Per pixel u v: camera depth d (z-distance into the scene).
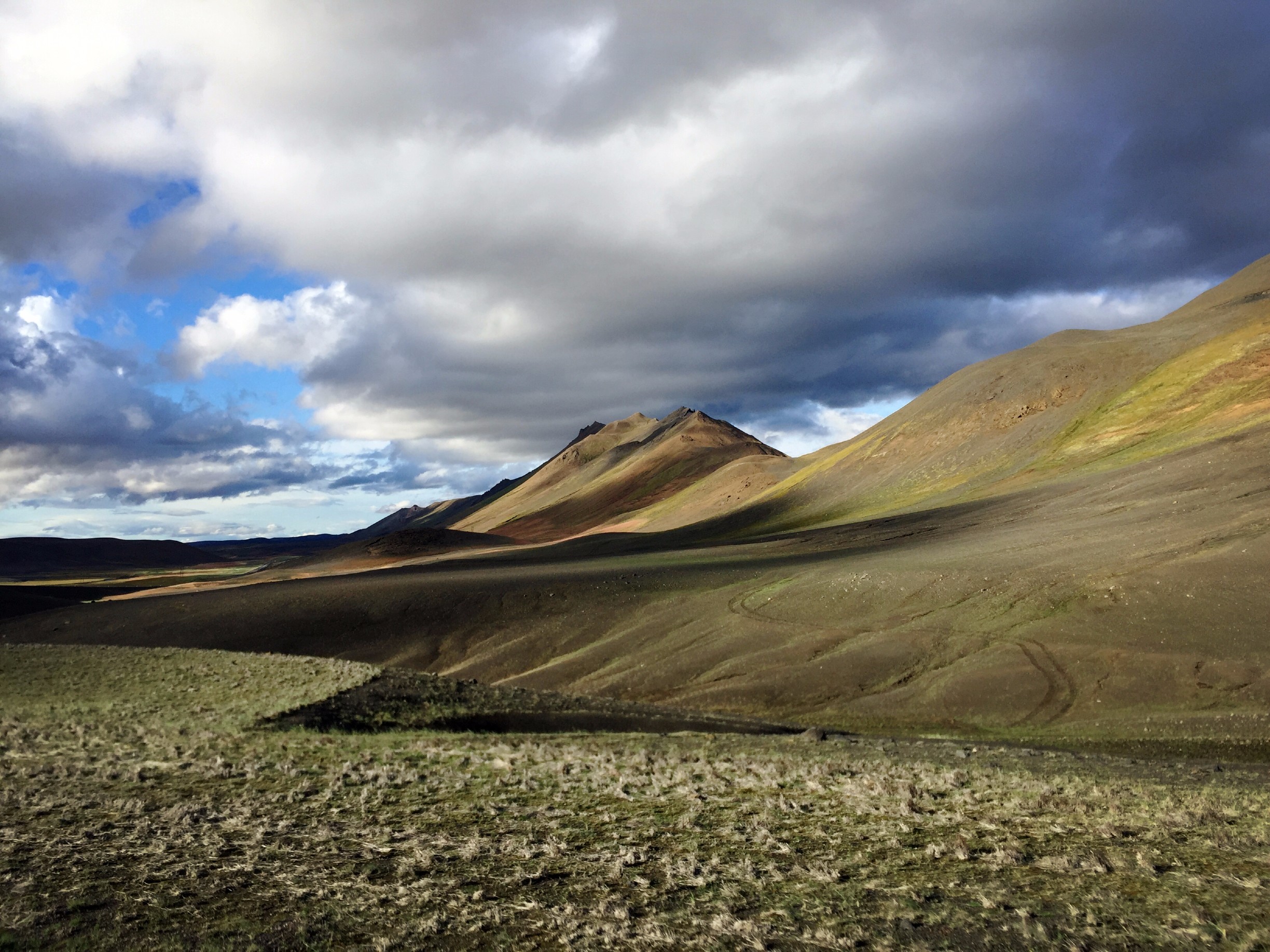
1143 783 19.00
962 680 41.19
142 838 12.27
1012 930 8.89
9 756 19.28
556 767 19.25
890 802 15.40
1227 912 9.22
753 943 8.64
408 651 60.38
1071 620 44.19
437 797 15.92
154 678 35.44
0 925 8.79
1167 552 47.88
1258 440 63.84
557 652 57.94
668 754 22.56
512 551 155.62
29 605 96.62
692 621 58.06
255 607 68.31
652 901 9.91
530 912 9.52
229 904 9.60
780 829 13.52
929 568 56.44
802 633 51.66
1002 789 17.06
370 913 9.43
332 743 22.61
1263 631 38.28
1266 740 30.41
